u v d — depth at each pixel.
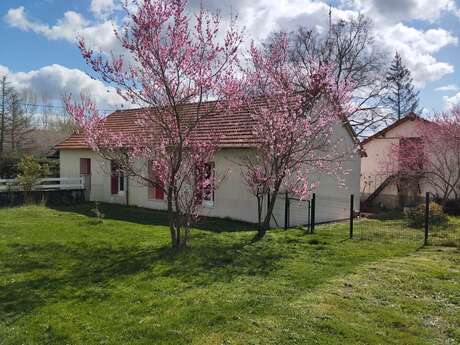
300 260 8.34
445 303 5.96
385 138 21.67
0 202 17.50
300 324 5.04
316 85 10.98
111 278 6.95
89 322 5.12
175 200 9.05
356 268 7.74
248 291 6.30
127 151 10.08
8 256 8.43
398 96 39.19
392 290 6.47
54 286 6.53
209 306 5.62
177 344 4.54
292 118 10.28
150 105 8.67
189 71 8.38
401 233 11.93
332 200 15.87
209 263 7.91
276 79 11.07
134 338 4.70
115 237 10.52
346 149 16.22
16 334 4.80
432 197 18.73
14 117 31.38
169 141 8.89
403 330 4.99
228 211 14.41
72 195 19.92
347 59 29.67
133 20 7.96
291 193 11.95
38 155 30.20
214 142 9.63
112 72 8.41
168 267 7.55
